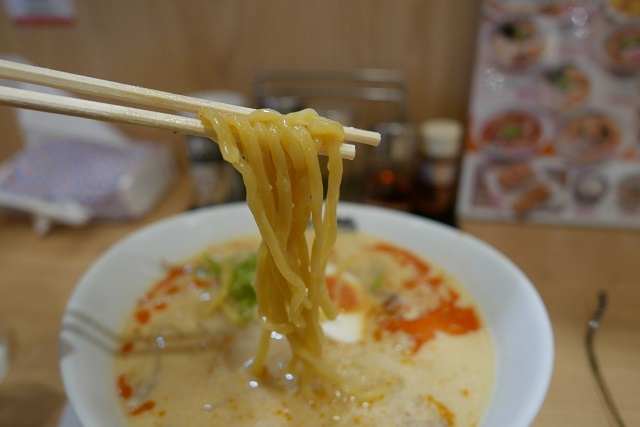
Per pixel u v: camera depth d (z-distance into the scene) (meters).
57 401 0.21
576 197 0.34
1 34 0.37
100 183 0.34
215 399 0.19
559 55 0.30
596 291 0.28
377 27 0.34
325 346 0.21
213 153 0.35
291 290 0.18
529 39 0.30
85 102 0.15
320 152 0.17
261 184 0.16
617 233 0.34
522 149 0.33
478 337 0.22
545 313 0.19
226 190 0.38
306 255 0.18
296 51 0.35
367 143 0.18
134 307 0.23
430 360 0.21
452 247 0.25
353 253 0.27
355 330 0.22
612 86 0.30
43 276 0.29
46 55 0.38
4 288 0.28
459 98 0.36
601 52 0.29
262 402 0.19
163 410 0.18
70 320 0.19
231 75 0.37
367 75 0.35
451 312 0.23
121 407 0.18
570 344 0.24
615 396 0.21
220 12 0.34
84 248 0.32
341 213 0.29
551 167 0.33
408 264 0.26
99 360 0.19
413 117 0.37
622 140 0.32
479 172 0.34
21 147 0.43
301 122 0.17
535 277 0.29
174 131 0.16
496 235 0.34
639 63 0.29
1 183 0.34
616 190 0.33
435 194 0.35
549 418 0.20
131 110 0.15
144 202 0.36
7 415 0.20
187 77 0.38
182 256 0.27
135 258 0.24
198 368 0.20
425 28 0.33
